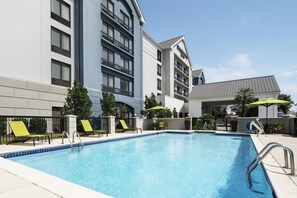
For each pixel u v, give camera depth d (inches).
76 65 677.9
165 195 167.8
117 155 337.1
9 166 177.6
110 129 589.6
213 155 338.6
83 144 390.0
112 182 201.0
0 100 460.1
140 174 228.1
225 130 751.7
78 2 686.5
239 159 306.7
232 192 171.3
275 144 169.2
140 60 1067.9
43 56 569.6
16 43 498.6
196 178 211.9
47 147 319.3
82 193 117.2
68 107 553.0
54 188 124.8
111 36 853.2
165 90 1336.1
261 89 1018.7
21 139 360.8
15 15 497.7
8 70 479.8
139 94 1044.5
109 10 844.0
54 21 610.9
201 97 1204.5
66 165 267.4
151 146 437.1
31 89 530.0
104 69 789.9
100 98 747.4
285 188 129.3
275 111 933.2
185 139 558.3
